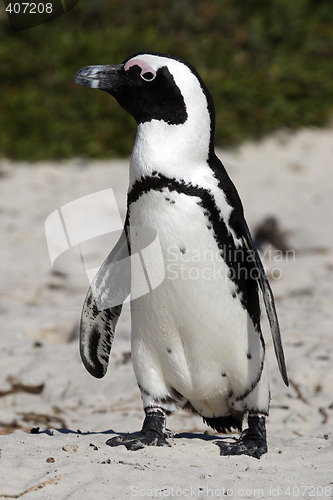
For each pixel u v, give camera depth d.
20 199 39.72
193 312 13.22
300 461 13.24
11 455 12.68
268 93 49.66
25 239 33.81
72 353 22.09
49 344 22.80
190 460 13.05
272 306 13.33
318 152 48.22
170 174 12.93
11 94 46.88
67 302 26.77
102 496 11.44
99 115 47.09
